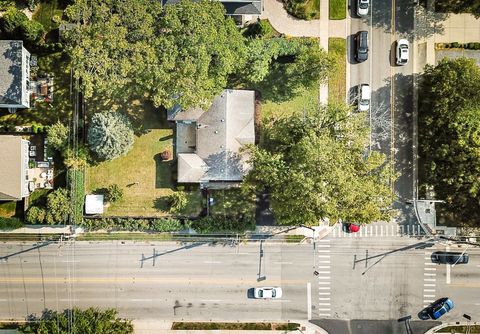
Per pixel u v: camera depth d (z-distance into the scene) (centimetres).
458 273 8831
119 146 8112
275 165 7644
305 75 8300
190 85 7531
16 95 7962
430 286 8812
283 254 8712
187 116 8262
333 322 8719
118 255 8600
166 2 8119
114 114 8162
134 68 7462
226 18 8281
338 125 7794
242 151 8331
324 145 7288
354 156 7756
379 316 8756
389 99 8831
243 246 8675
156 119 8562
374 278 8775
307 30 8725
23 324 8531
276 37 8600
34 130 8369
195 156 8331
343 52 8762
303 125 7862
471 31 8906
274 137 8075
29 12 8481
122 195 8475
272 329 8669
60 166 8481
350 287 8750
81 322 7981
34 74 8431
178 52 7512
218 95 8162
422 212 8800
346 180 7375
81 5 7481
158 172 8569
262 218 8656
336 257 8750
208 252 8662
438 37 8881
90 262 8588
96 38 7456
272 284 8700
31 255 8544
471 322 8806
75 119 8438
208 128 8262
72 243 8569
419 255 8806
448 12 8875
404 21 8850
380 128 8806
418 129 8819
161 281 8638
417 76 8862
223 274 8662
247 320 8669
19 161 8012
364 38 8644
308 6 8688
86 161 8462
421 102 8669
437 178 8462
